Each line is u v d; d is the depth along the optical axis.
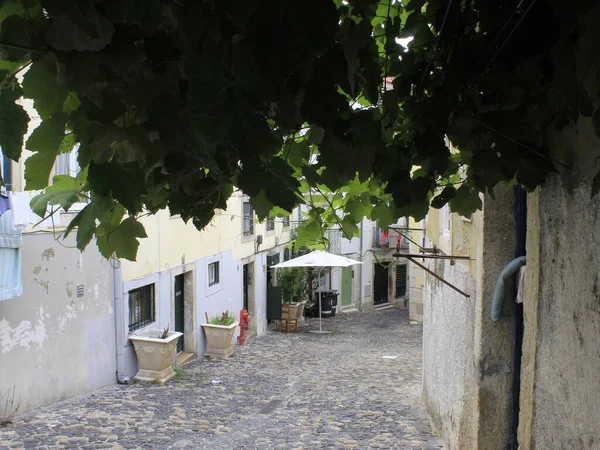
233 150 2.18
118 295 11.22
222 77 1.67
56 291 9.54
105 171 1.90
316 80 1.86
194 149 1.75
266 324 21.33
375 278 29.86
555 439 3.27
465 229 6.27
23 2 1.49
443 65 2.55
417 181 2.78
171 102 1.70
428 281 9.45
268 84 1.70
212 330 15.23
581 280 2.93
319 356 15.77
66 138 2.17
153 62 1.67
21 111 1.65
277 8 1.58
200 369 13.42
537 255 3.57
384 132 2.88
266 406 9.88
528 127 2.63
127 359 11.53
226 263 17.30
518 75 2.46
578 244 2.97
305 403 10.07
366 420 8.77
